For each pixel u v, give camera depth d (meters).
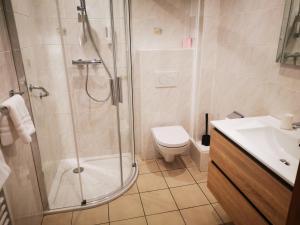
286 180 0.98
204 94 2.44
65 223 1.78
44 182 1.90
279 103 1.62
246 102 1.97
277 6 1.55
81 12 2.12
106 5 2.17
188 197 2.05
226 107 2.27
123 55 2.32
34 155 1.76
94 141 2.60
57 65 2.27
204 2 2.14
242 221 1.34
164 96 2.53
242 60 1.96
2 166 1.13
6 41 1.42
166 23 2.42
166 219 1.81
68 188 2.16
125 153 2.72
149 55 2.34
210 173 1.73
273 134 1.48
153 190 2.15
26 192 1.57
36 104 1.91
